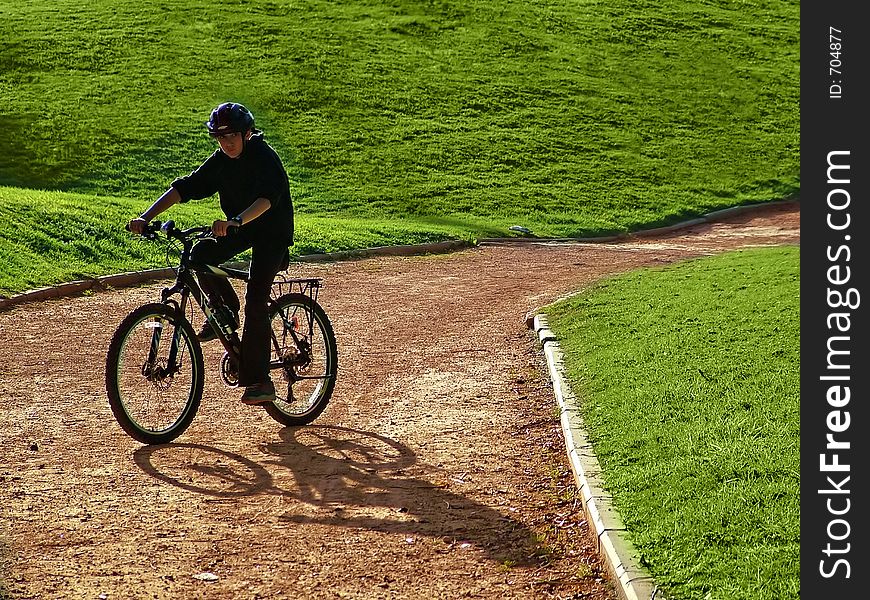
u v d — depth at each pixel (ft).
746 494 44.45
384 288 126.31
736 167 292.81
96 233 141.38
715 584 36.24
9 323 94.17
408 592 39.06
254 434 60.03
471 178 261.85
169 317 57.88
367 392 70.79
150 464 53.98
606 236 222.69
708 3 426.51
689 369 68.23
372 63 333.21
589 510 44.65
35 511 46.98
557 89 331.16
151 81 305.53
